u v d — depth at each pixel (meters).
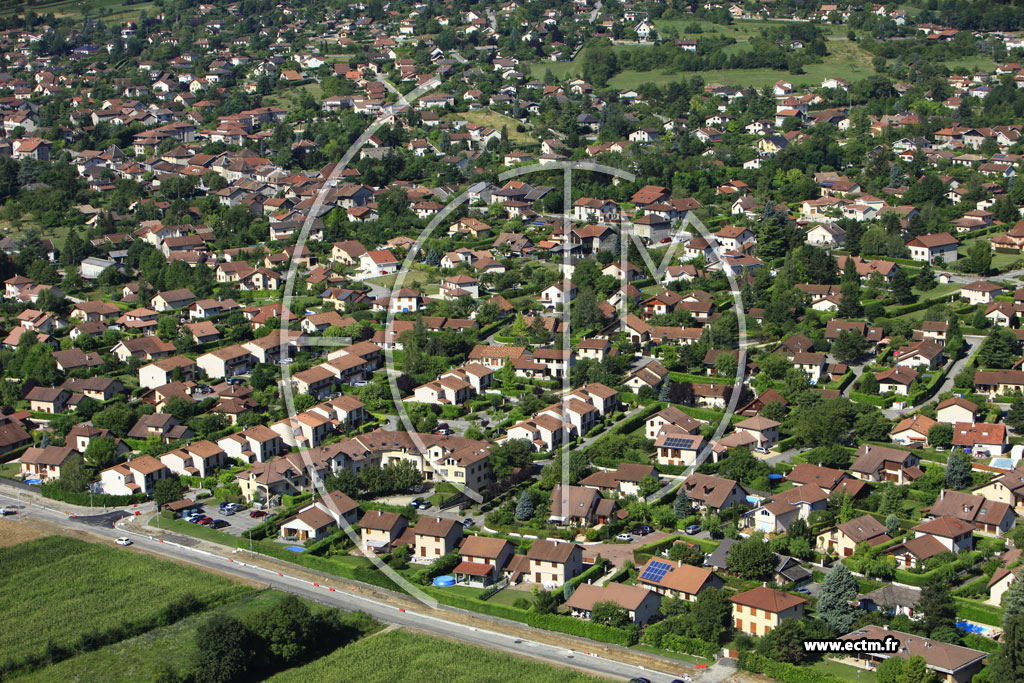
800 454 153.00
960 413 159.88
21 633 117.19
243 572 130.12
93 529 142.75
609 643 111.62
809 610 113.88
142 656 113.81
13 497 154.50
